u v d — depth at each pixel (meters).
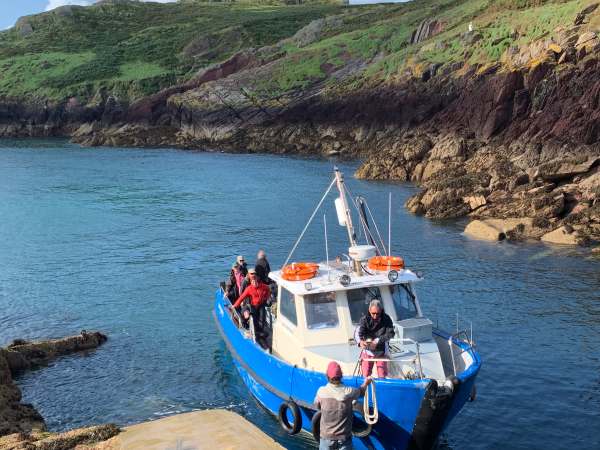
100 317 24.48
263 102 110.19
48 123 144.62
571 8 73.00
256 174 69.00
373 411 12.73
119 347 21.33
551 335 21.39
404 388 12.58
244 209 47.59
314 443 14.65
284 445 14.66
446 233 37.94
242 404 17.00
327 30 144.88
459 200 44.47
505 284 27.28
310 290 14.54
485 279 28.08
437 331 16.12
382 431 13.05
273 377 15.16
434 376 13.57
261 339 17.16
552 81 58.22
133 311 25.11
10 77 162.38
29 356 20.17
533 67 60.06
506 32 79.31
